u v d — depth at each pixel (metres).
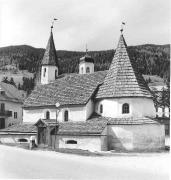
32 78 125.06
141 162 28.97
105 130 40.00
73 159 30.20
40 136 45.16
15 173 23.20
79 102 44.09
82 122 43.09
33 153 34.97
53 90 50.72
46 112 48.56
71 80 50.62
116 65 43.97
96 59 128.12
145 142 38.84
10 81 121.44
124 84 41.88
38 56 132.12
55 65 65.94
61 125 44.09
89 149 39.59
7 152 35.16
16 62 132.25
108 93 42.38
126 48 44.69
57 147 42.50
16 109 76.31
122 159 30.97
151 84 90.31
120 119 40.44
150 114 42.16
